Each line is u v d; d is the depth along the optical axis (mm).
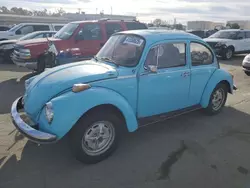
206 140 4488
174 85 4559
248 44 17078
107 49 4648
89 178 3367
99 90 3594
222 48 15648
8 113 5598
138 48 4172
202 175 3469
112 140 3793
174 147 4215
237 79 9758
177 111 4809
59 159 3791
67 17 50469
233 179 3395
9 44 13023
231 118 5543
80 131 3461
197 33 26047
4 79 9047
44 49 8781
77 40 8930
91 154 3639
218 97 5629
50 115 3314
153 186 3232
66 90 3572
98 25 9312
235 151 4125
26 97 3984
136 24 10055
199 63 5039
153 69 4027
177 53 4590
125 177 3402
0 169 3516
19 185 3199
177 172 3527
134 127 3895
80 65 4262
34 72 10234
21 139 4367
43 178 3350
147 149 4129
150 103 4312
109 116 3652
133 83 3992
